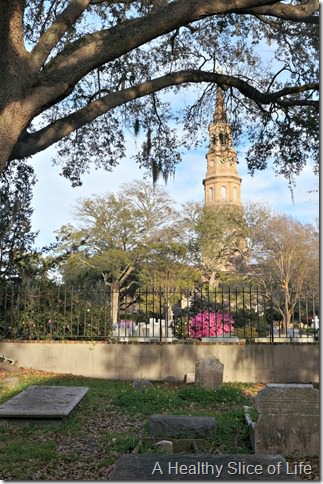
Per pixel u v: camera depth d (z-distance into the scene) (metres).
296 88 12.85
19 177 16.42
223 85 12.74
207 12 7.85
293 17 9.85
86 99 13.73
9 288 14.05
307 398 6.25
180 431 6.80
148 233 39.91
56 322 13.62
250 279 40.09
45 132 9.48
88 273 39.59
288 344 12.90
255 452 6.14
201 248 41.47
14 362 13.10
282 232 40.00
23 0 7.61
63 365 13.14
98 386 11.31
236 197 63.72
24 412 7.48
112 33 8.32
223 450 6.33
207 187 64.88
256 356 12.86
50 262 16.05
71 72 7.89
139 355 13.05
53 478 5.38
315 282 39.25
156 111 15.00
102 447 6.50
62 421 7.57
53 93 7.76
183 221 41.56
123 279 39.62
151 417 6.96
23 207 16.03
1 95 7.56
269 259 40.28
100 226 39.12
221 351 12.92
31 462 5.94
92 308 13.78
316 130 14.05
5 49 7.56
